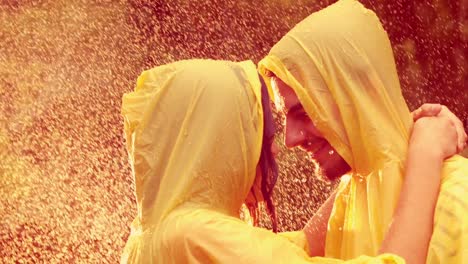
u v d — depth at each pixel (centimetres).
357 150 191
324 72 192
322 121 192
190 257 171
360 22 193
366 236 190
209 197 178
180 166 179
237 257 168
